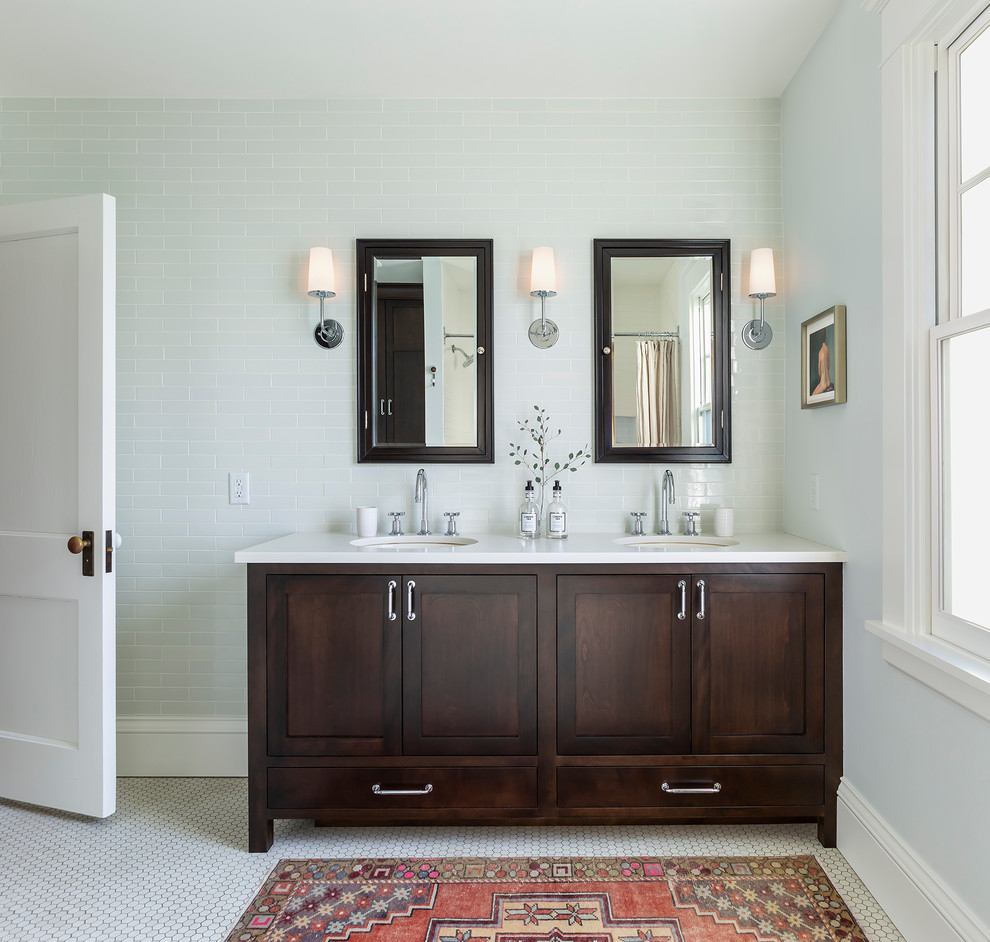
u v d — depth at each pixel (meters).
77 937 1.71
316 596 2.11
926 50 1.70
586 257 2.68
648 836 2.18
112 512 2.22
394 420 2.68
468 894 1.88
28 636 2.29
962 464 1.62
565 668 2.11
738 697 2.11
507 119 2.68
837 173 2.17
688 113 2.68
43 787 2.27
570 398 2.68
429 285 2.68
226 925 1.76
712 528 2.68
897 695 1.79
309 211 2.68
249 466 2.70
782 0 2.11
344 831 2.22
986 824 1.44
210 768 2.66
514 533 2.66
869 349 1.96
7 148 2.70
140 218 2.69
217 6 2.13
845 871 1.98
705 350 2.66
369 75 2.53
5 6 2.13
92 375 2.19
